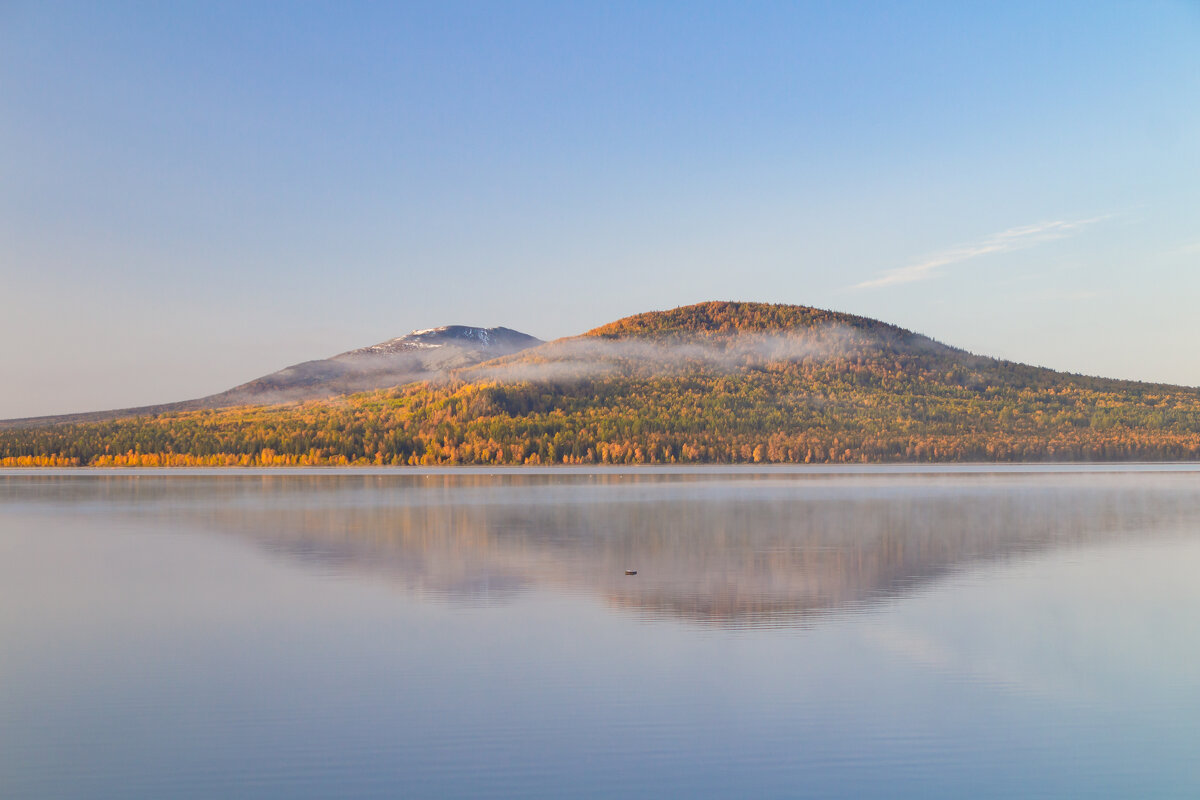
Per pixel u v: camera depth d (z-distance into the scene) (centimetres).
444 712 2561
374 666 3025
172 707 2612
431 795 2044
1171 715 2530
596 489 14650
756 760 2233
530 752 2280
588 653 3180
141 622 3756
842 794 2053
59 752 2281
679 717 2517
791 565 5388
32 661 3119
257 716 2534
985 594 4319
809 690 2747
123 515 9575
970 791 2066
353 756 2255
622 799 2025
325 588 4597
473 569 5278
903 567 5281
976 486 15025
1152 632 3481
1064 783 2108
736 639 3378
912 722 2478
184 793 2056
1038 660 3081
